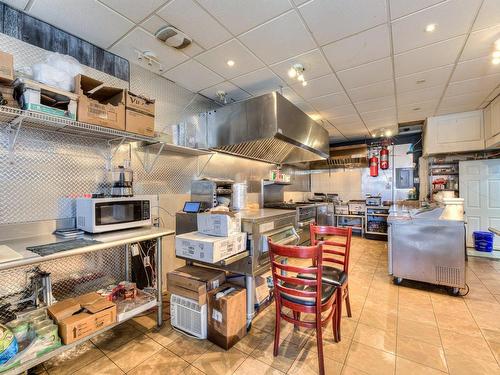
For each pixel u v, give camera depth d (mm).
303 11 1918
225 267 2311
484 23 2035
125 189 2316
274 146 3701
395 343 1967
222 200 3121
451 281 2850
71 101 1812
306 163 6840
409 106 4070
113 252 2547
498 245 4566
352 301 2693
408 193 5977
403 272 3100
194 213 2605
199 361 1783
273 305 2629
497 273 3502
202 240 1937
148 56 2557
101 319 1781
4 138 1889
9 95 1569
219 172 3824
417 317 2354
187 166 3312
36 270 1990
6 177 1898
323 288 1881
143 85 2816
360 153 6164
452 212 3094
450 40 2273
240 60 2637
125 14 1961
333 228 2367
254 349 1909
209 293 2020
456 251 2832
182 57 2590
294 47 2402
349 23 2053
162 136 2607
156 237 2115
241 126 3078
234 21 2033
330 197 6801
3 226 1853
